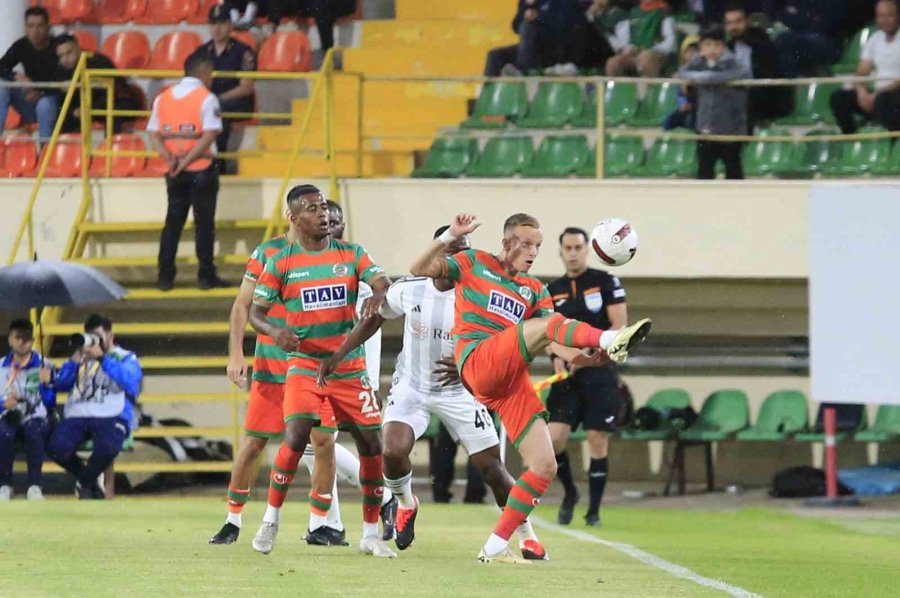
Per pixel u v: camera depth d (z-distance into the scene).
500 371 25.80
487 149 60.25
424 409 29.00
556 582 24.00
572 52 62.38
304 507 45.34
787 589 24.33
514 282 26.73
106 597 20.81
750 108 57.22
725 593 23.20
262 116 57.31
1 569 24.86
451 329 28.22
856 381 28.08
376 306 27.72
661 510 47.88
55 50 63.03
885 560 31.62
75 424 49.41
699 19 65.75
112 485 50.50
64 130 62.47
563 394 40.38
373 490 28.72
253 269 29.00
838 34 63.47
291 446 27.81
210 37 70.25
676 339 58.19
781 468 57.78
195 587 22.22
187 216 54.22
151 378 60.41
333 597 21.16
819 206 28.12
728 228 53.47
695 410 58.38
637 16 65.19
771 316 56.75
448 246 27.72
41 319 54.62
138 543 30.36
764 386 58.28
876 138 57.00
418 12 70.69
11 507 43.47
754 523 42.88
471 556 28.81
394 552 29.06
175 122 53.22
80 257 55.88
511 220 26.72
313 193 27.97
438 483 50.88
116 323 57.31
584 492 55.41
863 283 28.02
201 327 53.28
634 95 61.69
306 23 70.38
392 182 54.84
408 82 66.12
